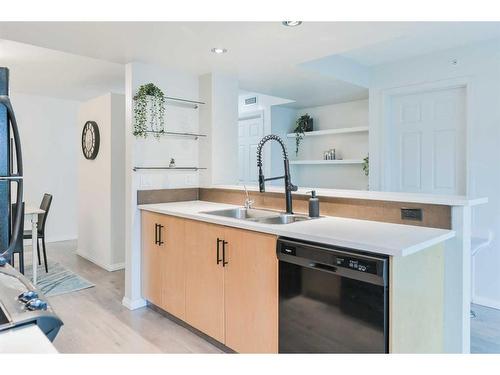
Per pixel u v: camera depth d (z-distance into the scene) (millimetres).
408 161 3951
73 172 6312
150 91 3176
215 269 2438
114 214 4430
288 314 1966
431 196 2127
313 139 5656
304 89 4324
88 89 5398
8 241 1567
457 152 3588
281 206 2863
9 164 1568
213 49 2852
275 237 2039
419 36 3170
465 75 3418
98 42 2680
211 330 2479
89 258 4914
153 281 3066
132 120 3164
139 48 2811
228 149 3672
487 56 3277
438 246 1955
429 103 3771
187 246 2680
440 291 1979
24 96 5785
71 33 2488
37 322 916
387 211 2236
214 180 3549
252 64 3258
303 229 2000
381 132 4070
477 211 3330
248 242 2195
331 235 1829
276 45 2760
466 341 1978
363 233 1883
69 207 6293
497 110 3221
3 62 4008
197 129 3646
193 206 3127
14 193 5715
